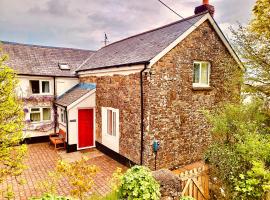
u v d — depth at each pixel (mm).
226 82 10266
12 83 5719
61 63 16516
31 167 10148
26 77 13961
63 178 8766
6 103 5469
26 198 7262
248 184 4688
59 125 14609
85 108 13117
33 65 15008
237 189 4648
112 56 13273
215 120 6191
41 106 14602
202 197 5945
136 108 9586
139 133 9414
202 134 10711
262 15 6496
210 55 10773
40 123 14555
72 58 17844
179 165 9992
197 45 10258
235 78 7867
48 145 13984
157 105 9164
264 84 7008
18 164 5672
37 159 11305
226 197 5371
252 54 7109
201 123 10641
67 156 11875
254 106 6367
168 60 9336
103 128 12375
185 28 9984
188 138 10227
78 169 5582
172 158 9734
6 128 5359
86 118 13266
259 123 6211
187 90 10078
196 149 10531
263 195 4590
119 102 10805
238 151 5238
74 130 12781
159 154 9336
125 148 10430
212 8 11438
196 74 10695
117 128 10984
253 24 6766
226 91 11508
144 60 8961
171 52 9391
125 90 10312
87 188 5383
